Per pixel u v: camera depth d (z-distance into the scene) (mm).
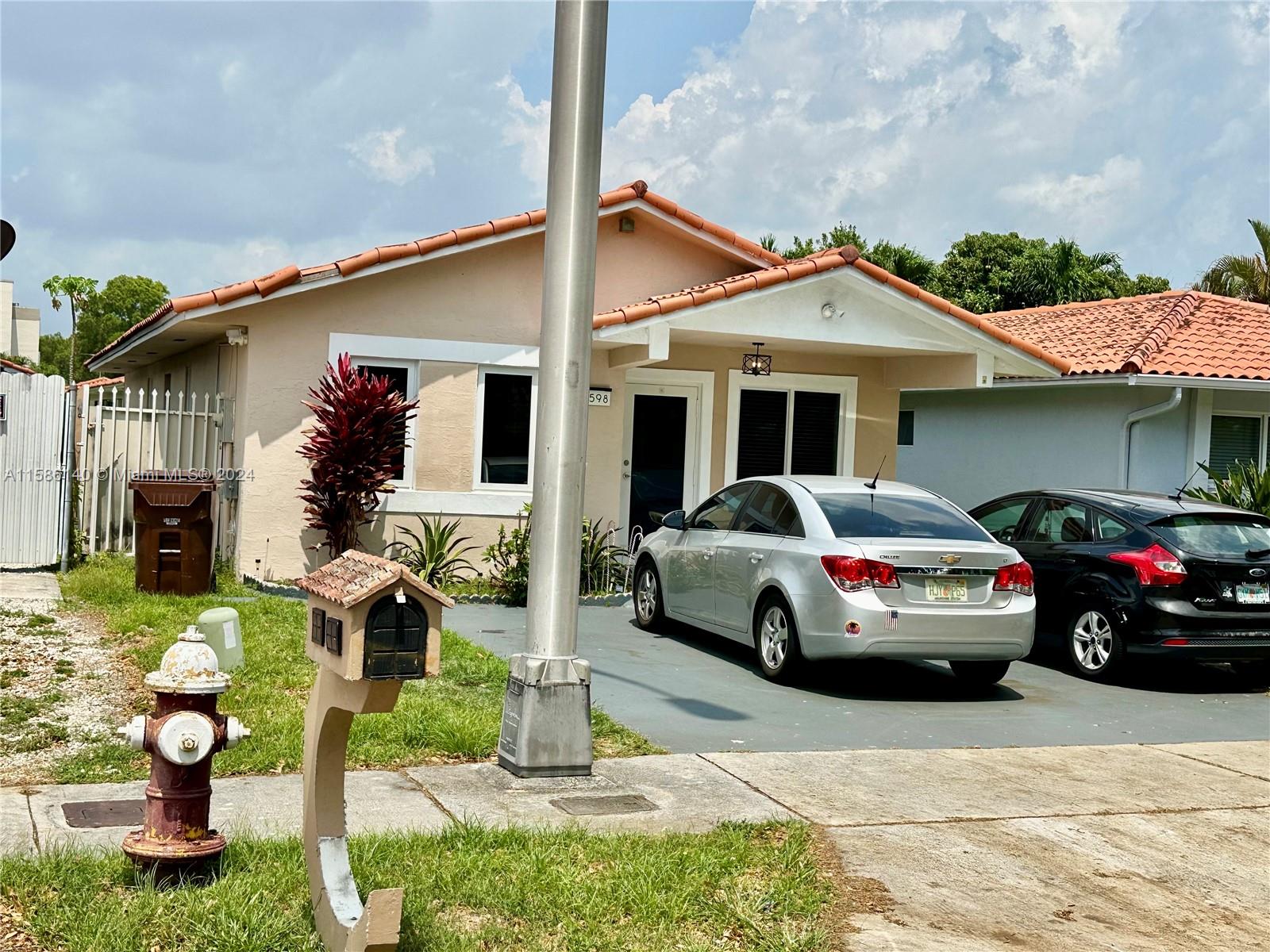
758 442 15984
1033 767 7496
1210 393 16953
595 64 6902
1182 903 5344
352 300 13469
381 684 3654
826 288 14125
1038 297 38344
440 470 13859
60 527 13000
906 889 5285
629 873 5078
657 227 15086
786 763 7242
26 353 55438
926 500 10047
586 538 13711
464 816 5875
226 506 14055
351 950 3680
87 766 6367
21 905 4418
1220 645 10031
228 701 7613
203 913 4309
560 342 6926
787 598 9367
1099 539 10773
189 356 17516
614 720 8148
